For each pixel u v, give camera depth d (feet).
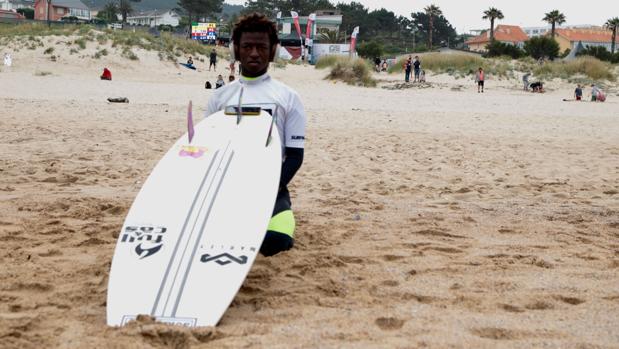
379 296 15.03
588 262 18.10
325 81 137.28
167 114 59.21
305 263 17.22
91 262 17.20
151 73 139.23
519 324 13.23
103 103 68.08
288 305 14.28
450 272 16.97
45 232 20.11
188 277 13.67
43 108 60.13
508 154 41.47
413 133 51.24
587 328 13.07
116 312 13.01
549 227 22.48
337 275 16.53
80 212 22.86
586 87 140.15
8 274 15.89
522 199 27.71
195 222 14.97
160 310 13.00
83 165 33.09
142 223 15.10
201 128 17.54
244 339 12.17
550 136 52.65
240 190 15.76
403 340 12.27
